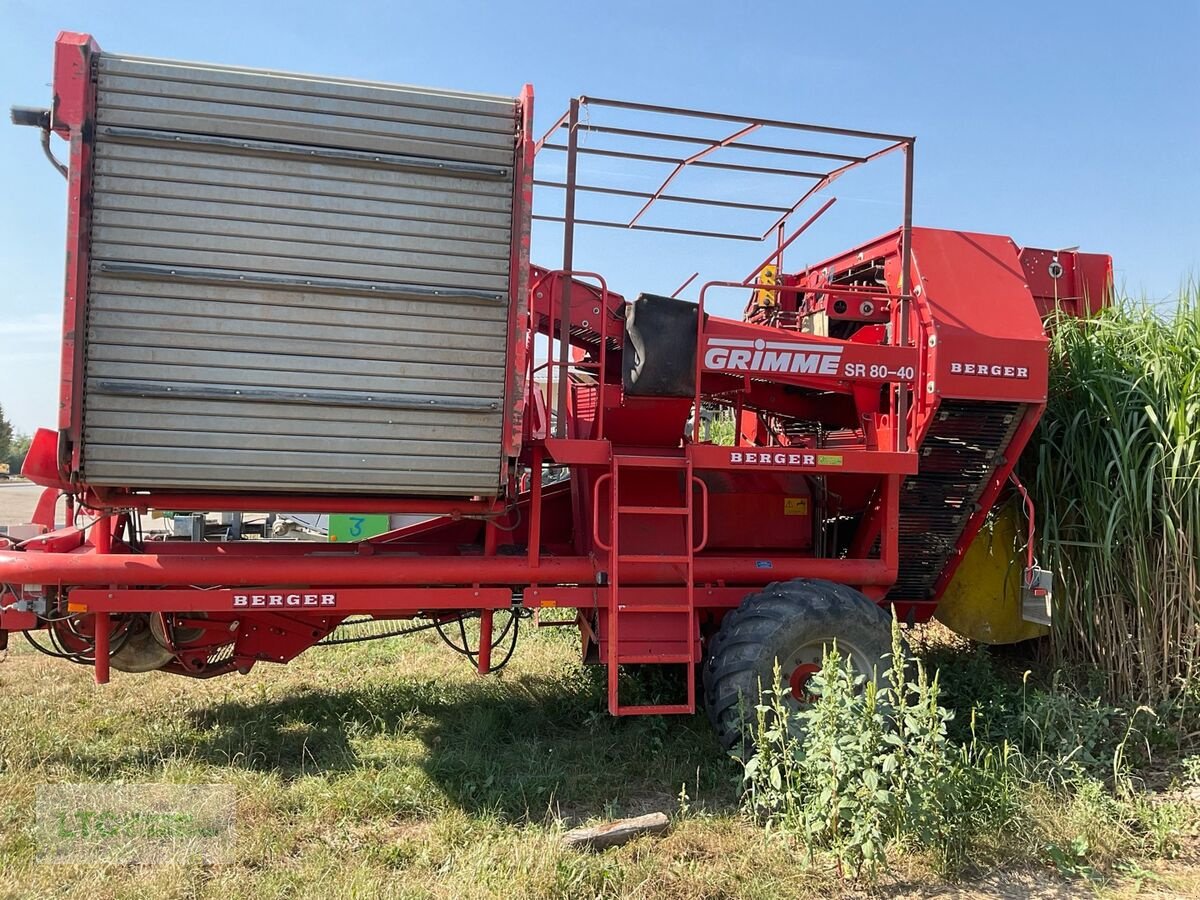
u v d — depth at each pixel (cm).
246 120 399
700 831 379
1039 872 356
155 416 396
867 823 337
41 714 509
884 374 506
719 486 554
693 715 527
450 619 528
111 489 416
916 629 677
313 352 411
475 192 429
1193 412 516
